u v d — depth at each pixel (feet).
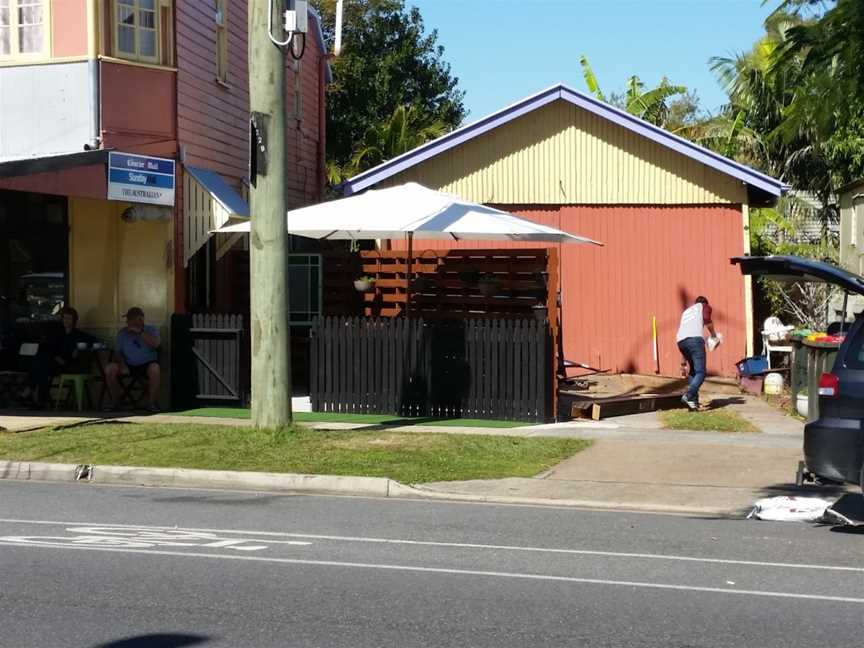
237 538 28.45
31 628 19.95
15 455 40.34
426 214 49.67
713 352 64.49
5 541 27.66
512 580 24.06
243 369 53.01
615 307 65.62
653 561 26.21
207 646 18.92
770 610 21.63
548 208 66.13
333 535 29.09
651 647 19.06
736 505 33.81
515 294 51.34
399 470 38.11
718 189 64.49
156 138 53.83
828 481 30.63
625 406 51.29
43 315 55.88
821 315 70.54
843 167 86.79
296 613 21.09
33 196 55.67
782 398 56.80
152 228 54.49
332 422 48.49
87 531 29.12
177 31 55.01
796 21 46.37
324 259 55.88
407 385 50.55
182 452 40.60
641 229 65.36
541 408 48.49
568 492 35.68
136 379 52.75
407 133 118.93
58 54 52.03
